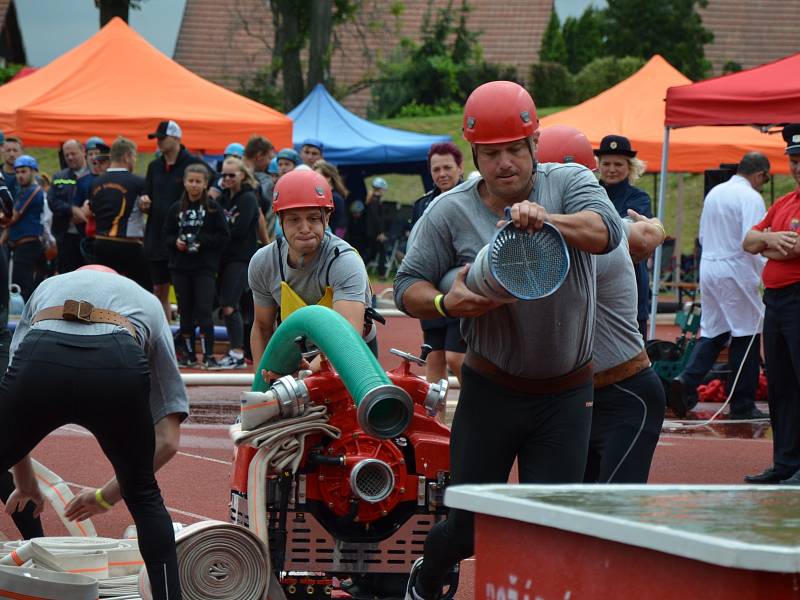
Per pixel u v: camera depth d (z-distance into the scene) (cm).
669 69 4672
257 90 10612
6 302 1439
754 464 1888
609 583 429
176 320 3588
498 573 486
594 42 12644
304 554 948
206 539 919
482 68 11356
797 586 379
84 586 920
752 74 2461
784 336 1703
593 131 4347
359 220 5766
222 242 2844
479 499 488
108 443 890
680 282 4959
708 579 392
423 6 12925
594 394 1071
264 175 3075
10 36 13338
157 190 2955
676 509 480
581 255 863
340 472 936
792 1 14412
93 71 3572
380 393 841
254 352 1166
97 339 884
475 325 889
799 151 1722
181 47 13038
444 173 1942
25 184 3556
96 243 2992
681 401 2328
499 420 887
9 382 873
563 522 440
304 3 9825
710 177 2781
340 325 906
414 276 883
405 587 1000
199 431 2111
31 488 1027
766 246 1697
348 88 10681
